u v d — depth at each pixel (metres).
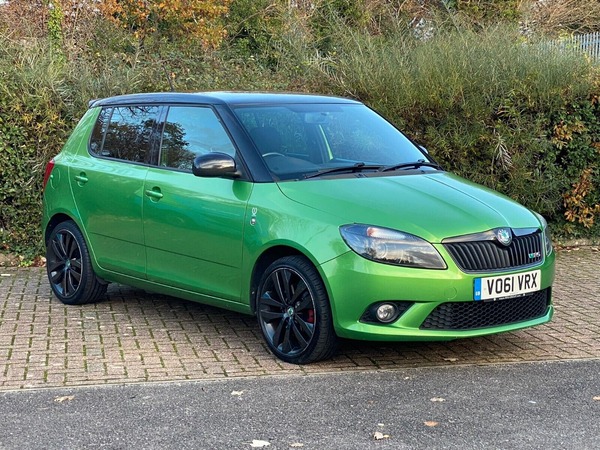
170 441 4.43
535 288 5.74
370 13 18.97
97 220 7.22
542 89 10.50
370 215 5.50
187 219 6.33
